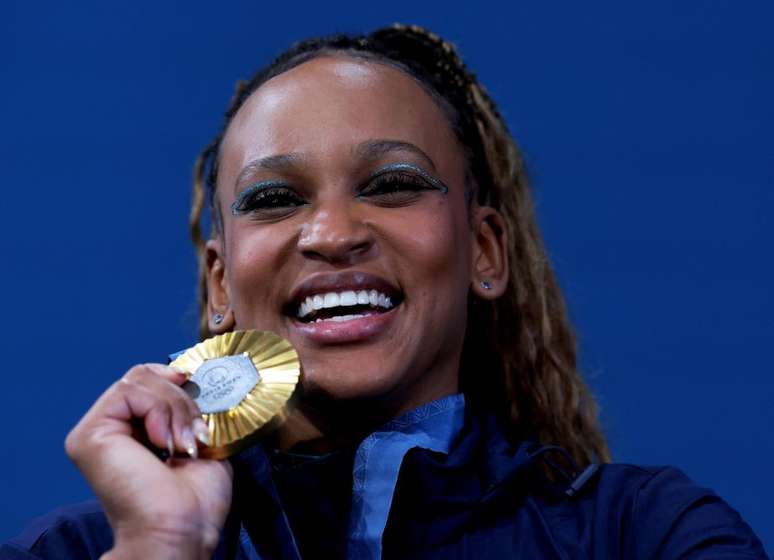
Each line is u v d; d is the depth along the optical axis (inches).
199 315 339.3
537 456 275.4
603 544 252.5
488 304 324.8
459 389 320.5
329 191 269.3
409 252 265.9
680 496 257.0
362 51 305.7
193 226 357.4
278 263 267.3
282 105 279.4
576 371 335.0
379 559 253.4
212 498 227.3
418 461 259.6
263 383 239.5
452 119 297.1
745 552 241.0
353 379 258.2
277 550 253.3
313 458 264.4
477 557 254.8
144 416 229.0
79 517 271.0
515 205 332.8
